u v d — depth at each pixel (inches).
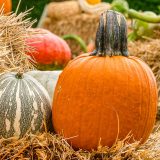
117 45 120.3
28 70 153.6
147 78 119.3
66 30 383.9
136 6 398.6
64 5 393.1
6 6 178.9
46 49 183.0
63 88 118.9
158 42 196.5
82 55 123.2
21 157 113.1
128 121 116.3
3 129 116.2
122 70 116.6
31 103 117.8
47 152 114.9
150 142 129.6
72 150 116.3
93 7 385.4
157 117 172.9
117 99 115.0
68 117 117.3
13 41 154.6
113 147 116.3
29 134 116.0
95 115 115.5
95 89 115.3
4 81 119.6
